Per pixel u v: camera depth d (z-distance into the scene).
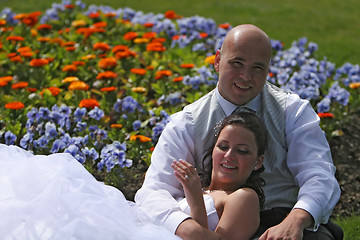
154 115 6.81
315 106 7.29
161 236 3.84
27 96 7.15
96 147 6.12
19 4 14.52
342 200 6.04
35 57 8.62
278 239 3.99
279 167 4.48
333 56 10.88
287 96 4.58
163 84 7.58
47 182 4.02
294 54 8.52
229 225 4.08
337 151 6.90
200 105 4.61
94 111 6.38
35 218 3.76
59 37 9.68
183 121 4.56
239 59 4.32
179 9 14.62
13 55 8.19
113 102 7.18
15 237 3.66
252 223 4.10
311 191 4.23
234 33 4.39
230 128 4.27
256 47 4.31
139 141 6.21
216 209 4.22
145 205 4.30
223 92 4.50
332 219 5.69
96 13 10.09
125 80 7.87
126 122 6.80
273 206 4.47
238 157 4.25
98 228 3.69
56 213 3.78
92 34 9.51
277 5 15.66
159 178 4.46
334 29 13.35
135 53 8.15
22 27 9.77
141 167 6.14
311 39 12.13
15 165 4.27
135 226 4.00
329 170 4.38
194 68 8.13
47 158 4.31
